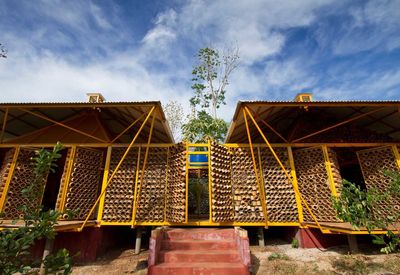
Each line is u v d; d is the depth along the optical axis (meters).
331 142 8.59
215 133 16.94
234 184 8.00
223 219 7.29
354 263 5.52
